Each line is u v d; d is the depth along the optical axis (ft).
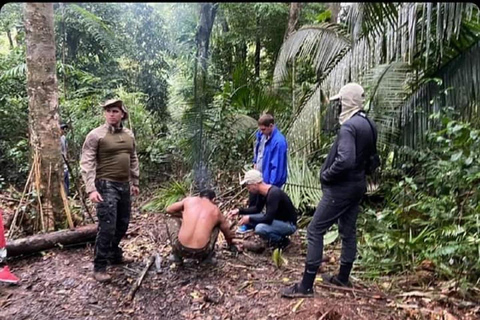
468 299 9.01
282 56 11.73
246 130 18.28
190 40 13.10
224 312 8.98
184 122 18.24
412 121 14.23
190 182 18.49
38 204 13.23
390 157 14.56
